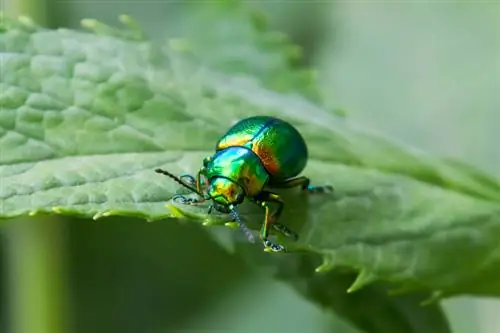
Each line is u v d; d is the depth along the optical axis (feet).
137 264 0.50
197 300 0.50
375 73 0.49
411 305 0.41
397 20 0.50
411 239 0.40
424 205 0.41
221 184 0.40
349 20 0.50
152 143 0.40
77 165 0.39
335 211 0.41
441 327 0.41
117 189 0.39
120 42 0.41
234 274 0.50
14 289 0.47
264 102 0.43
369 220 0.40
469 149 0.47
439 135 0.48
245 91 0.43
